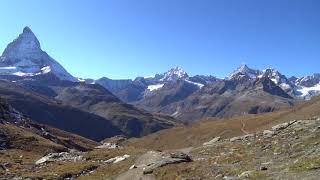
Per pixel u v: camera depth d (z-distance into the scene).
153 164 53.12
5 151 93.12
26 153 94.44
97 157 80.44
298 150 44.53
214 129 173.00
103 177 57.75
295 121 66.75
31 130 135.88
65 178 62.06
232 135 141.12
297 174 33.62
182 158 54.19
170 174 46.91
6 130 109.00
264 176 35.38
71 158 82.50
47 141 110.56
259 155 47.75
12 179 60.34
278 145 50.28
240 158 48.00
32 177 60.91
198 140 164.62
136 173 53.03
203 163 49.28
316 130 51.69
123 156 71.44
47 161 80.31
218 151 61.03
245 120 171.25
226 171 41.62
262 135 64.81
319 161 35.25
